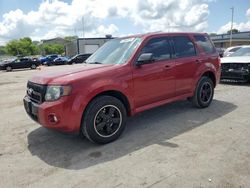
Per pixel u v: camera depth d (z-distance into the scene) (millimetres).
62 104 3729
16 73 24156
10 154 4027
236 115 5551
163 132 4672
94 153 3926
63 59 38594
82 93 3840
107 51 5156
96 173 3328
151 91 4809
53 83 3840
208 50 6227
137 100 4609
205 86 6141
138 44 4715
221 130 4656
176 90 5348
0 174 3418
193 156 3658
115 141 4340
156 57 4930
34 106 4035
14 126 5434
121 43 5086
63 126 3797
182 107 6312
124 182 3082
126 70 4387
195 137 4367
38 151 4102
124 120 4438
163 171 3283
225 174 3150
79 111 3828
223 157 3592
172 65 5152
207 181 3016
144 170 3332
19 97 9133
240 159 3516
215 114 5668
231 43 54219
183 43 5582
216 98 7312
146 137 4465
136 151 3914
